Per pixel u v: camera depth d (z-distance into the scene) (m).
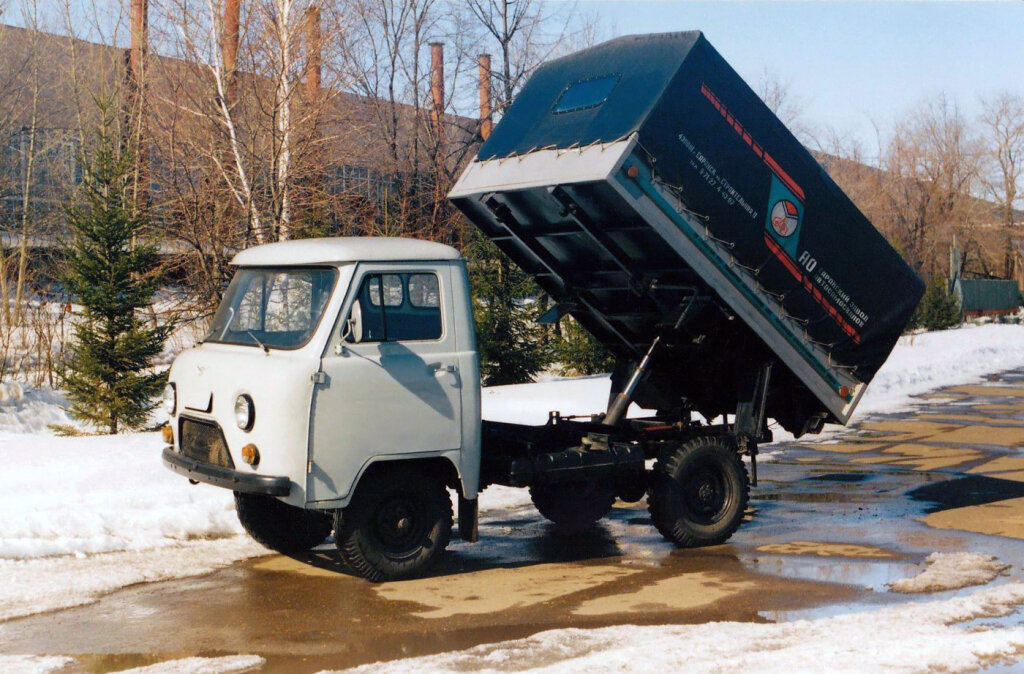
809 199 8.91
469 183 8.98
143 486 10.20
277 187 18.94
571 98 8.75
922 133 63.94
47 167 29.11
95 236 15.49
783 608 6.99
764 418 9.27
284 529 8.47
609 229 8.48
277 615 6.82
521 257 9.89
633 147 7.88
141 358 15.65
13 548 8.26
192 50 19.12
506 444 8.56
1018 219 72.12
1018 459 13.69
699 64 8.27
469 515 7.86
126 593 7.38
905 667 5.40
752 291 8.75
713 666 5.45
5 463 10.92
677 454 8.73
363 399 7.33
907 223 63.28
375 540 7.54
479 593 7.38
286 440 7.09
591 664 5.53
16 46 31.27
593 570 8.08
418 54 26.52
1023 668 5.44
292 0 19.42
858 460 13.70
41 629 6.53
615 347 10.21
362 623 6.65
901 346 32.19
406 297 7.61
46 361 20.42
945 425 17.14
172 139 18.25
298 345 7.35
